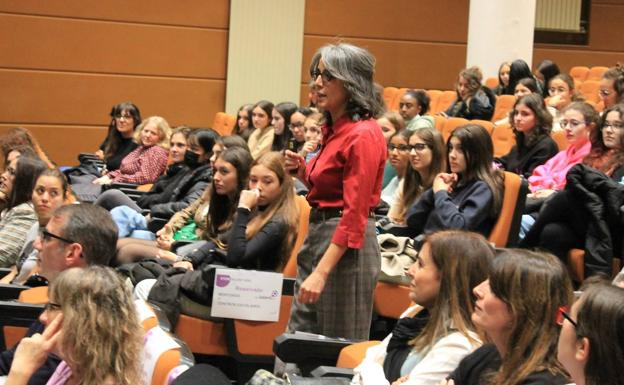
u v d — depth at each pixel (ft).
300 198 14.57
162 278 14.24
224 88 37.55
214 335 14.07
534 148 20.25
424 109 26.81
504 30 34.42
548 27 44.60
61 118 35.63
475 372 7.98
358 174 10.84
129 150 27.63
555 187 19.11
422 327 9.34
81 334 7.21
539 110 20.22
